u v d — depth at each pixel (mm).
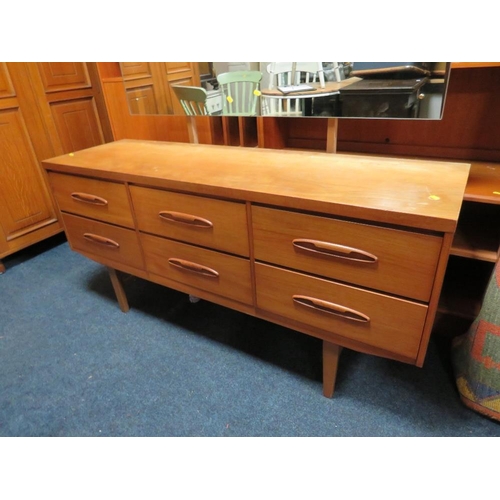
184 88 1547
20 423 1178
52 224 2176
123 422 1167
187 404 1214
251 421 1147
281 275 1015
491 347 1023
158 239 1223
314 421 1136
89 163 1298
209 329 1536
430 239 771
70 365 1389
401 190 906
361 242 853
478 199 1035
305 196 888
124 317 1631
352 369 1306
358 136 1445
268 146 1533
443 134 1309
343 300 944
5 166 1891
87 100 2164
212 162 1230
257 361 1365
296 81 1297
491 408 1069
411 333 888
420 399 1183
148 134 1873
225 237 1063
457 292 1379
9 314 1673
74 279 1929
